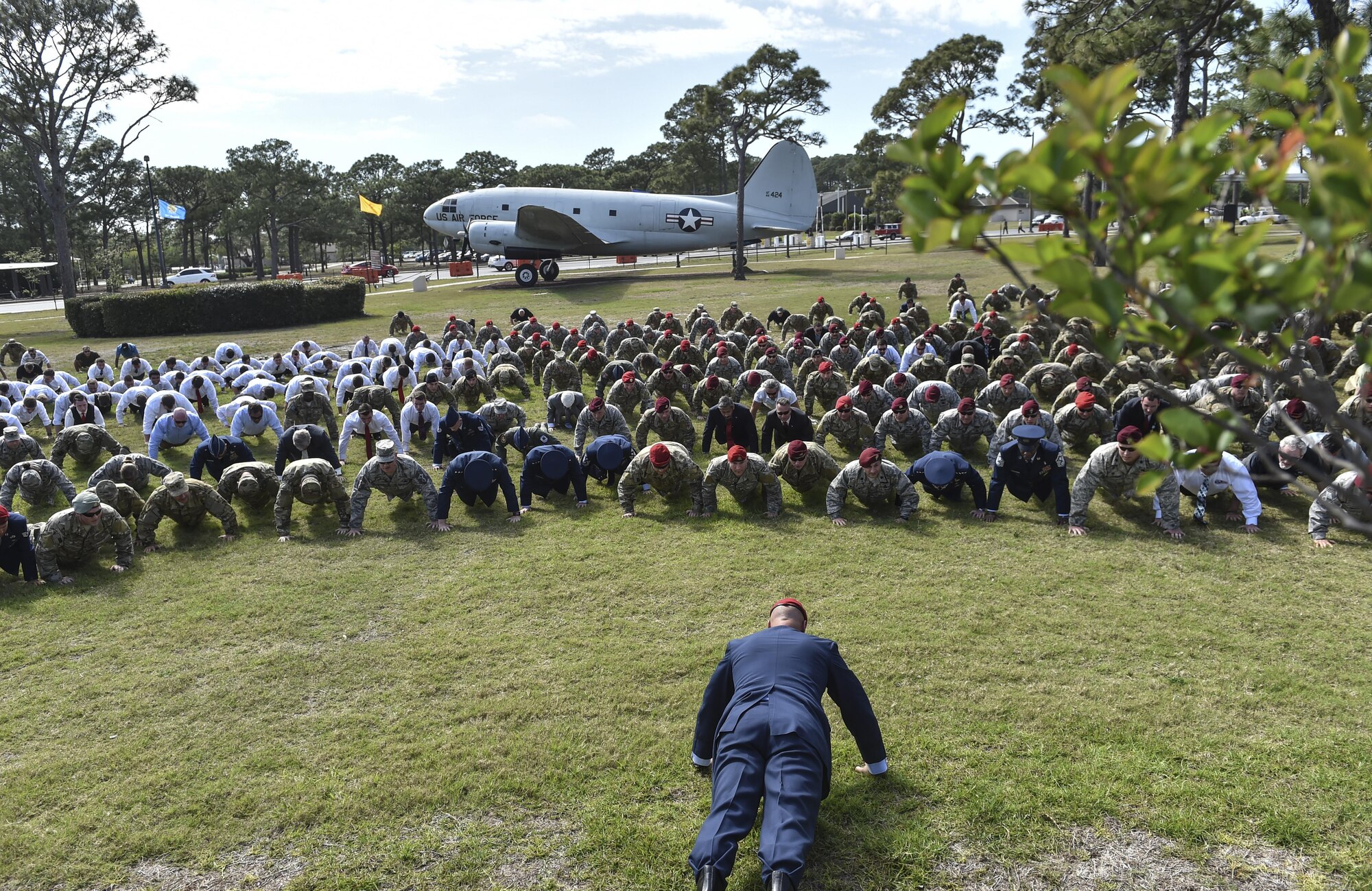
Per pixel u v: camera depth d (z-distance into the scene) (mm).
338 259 135000
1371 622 7770
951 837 5180
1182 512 10805
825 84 45906
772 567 9477
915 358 17859
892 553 9789
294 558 10109
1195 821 5195
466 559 10000
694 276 47469
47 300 63812
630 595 8906
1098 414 12664
